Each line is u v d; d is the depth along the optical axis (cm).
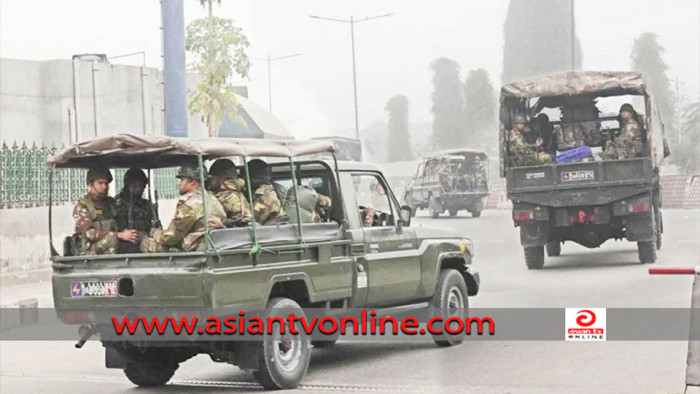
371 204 1255
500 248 2467
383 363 1203
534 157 2062
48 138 3056
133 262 1033
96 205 1112
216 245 995
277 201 1116
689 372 877
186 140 1007
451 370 1121
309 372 1166
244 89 2823
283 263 1076
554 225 2005
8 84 2970
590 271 1952
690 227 2403
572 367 1090
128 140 1033
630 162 1936
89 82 3117
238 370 1247
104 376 1258
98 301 1049
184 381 1174
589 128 2158
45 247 2312
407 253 1262
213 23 2609
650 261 1969
